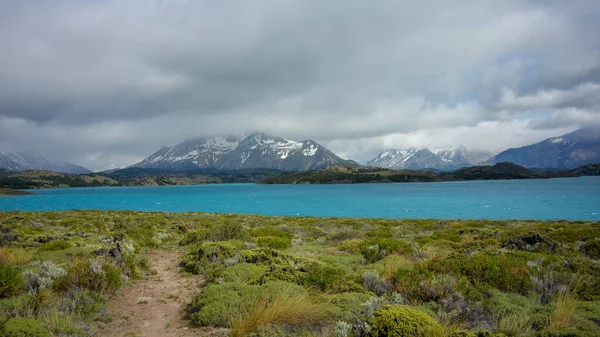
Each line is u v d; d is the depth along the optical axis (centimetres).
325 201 10869
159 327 734
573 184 18750
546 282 816
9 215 3700
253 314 659
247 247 1551
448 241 1967
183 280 1159
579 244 1587
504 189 15238
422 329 516
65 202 11925
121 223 2753
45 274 920
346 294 790
